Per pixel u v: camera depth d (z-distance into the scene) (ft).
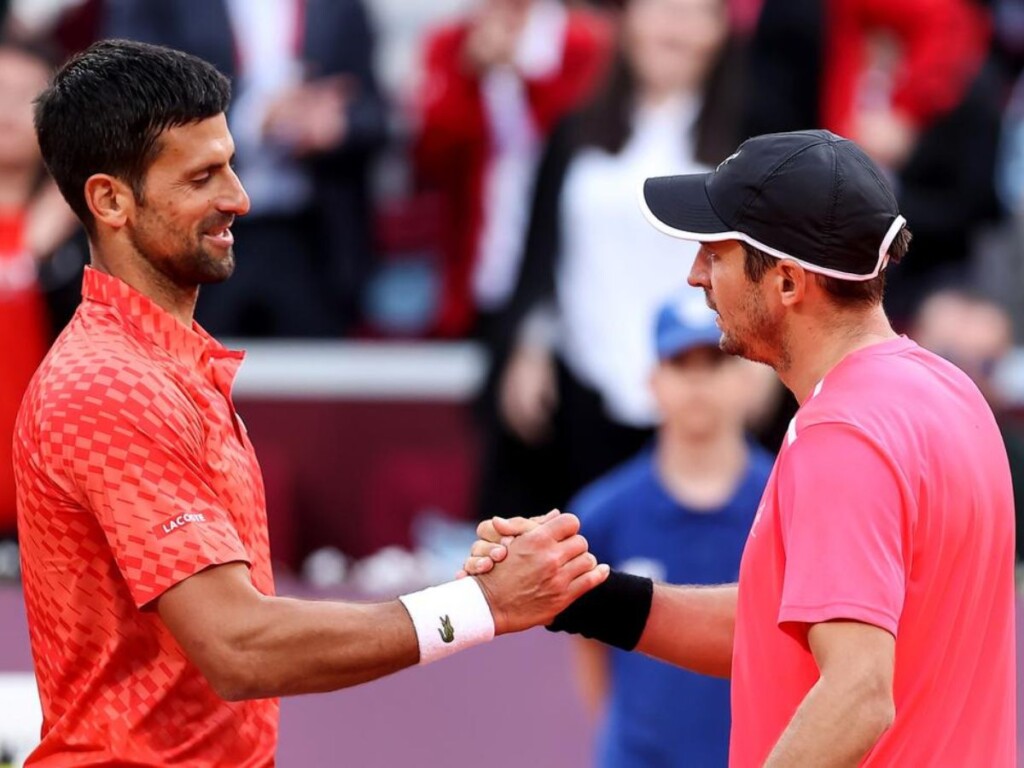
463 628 39.68
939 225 94.48
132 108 39.06
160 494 37.55
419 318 101.55
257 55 92.89
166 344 39.73
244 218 92.94
